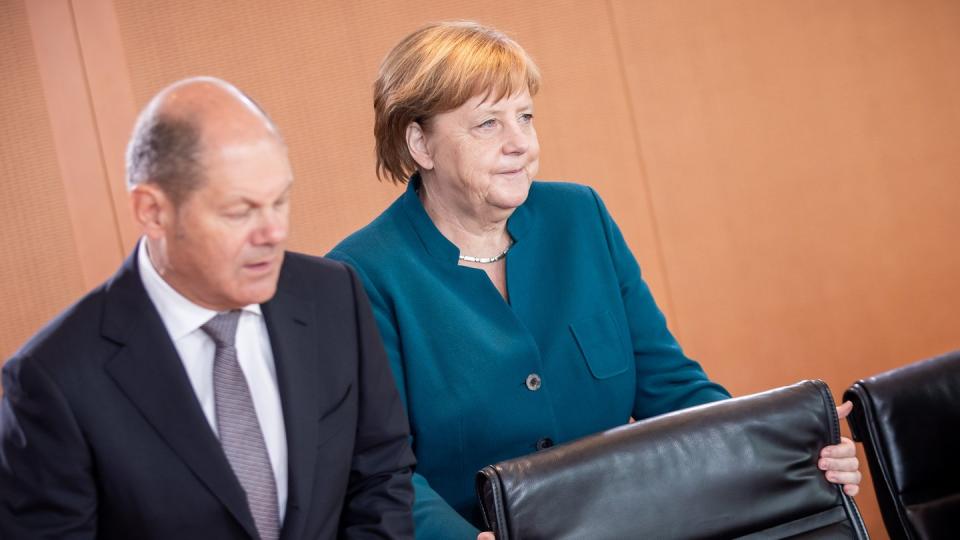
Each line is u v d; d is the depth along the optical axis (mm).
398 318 3117
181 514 2271
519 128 3061
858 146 6348
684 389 3369
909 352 6453
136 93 5543
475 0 5938
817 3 6277
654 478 2529
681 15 6176
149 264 2336
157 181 2084
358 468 2584
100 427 2227
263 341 2432
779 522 2625
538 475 2465
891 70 6348
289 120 5727
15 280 5516
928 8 6363
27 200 5504
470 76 2965
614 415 3318
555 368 3242
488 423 3129
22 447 2203
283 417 2396
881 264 6398
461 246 3256
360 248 3209
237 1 5645
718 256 6258
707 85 6199
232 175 2062
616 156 6129
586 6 6082
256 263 2146
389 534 2492
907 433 2838
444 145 3061
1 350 5504
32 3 5461
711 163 6223
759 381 6336
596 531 2467
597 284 3326
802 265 6336
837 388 6406
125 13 5527
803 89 6289
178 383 2281
